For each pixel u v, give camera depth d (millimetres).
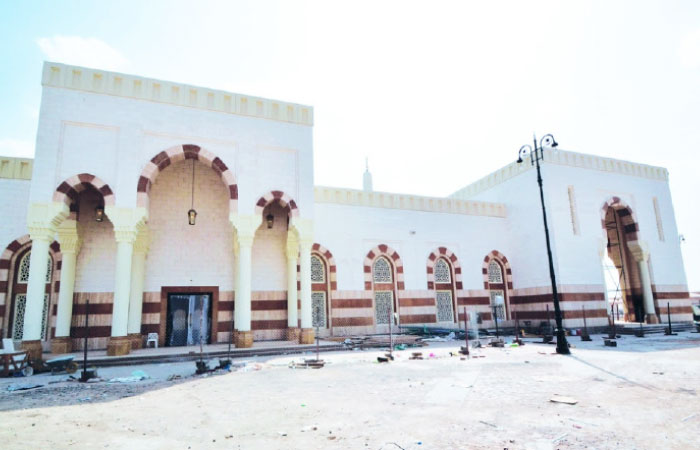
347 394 7648
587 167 23609
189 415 6379
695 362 10711
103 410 6766
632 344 15562
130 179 14344
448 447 4738
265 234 18156
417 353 12891
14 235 15203
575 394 7309
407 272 21484
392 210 21781
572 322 21078
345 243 20297
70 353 14250
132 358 12680
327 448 4781
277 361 12352
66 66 14312
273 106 17062
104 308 15508
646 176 25453
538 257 22531
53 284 15359
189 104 15680
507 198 24859
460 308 22391
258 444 4969
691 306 24891
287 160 16953
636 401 6758
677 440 4895
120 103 14742
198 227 17359
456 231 23188
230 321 16219
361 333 19734
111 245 15984
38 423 6004
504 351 13906
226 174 15820
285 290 17969
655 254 24438
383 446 4801
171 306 16656
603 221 23344
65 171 13766
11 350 10797
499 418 5879
